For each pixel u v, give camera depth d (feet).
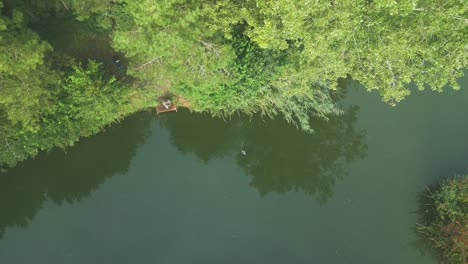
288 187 97.14
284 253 91.30
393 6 62.03
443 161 94.79
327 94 91.40
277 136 96.78
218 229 92.63
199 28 68.39
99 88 79.20
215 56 71.51
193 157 96.37
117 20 77.15
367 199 94.94
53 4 80.74
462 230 81.92
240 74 80.84
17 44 63.87
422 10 64.69
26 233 91.20
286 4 61.31
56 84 76.69
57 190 94.73
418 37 66.80
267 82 85.61
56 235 91.35
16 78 69.41
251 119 94.68
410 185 94.43
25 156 85.66
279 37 71.26
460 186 86.02
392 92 71.46
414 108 96.94
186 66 72.43
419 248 91.86
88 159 94.38
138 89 86.99
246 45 80.48
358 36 69.87
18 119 71.61
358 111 96.17
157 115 94.22
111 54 90.48
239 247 91.61
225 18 71.46
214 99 87.04
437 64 67.26
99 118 83.71
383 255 91.71
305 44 68.03
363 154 97.09
